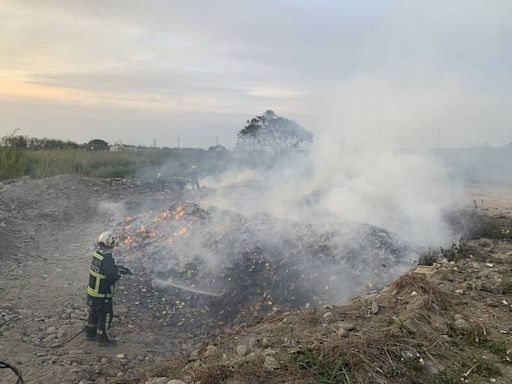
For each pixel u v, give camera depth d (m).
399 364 3.93
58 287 7.91
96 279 5.98
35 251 10.09
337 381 3.70
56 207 13.73
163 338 6.39
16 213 12.42
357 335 4.44
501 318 4.95
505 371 3.93
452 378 3.77
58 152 24.83
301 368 3.92
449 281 6.28
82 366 5.32
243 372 3.94
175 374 4.40
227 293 7.62
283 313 5.89
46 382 4.93
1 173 18.00
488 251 8.51
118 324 6.68
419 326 4.59
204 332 6.69
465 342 4.44
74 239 11.37
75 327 6.32
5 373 5.09
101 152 29.75
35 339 5.96
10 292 7.52
